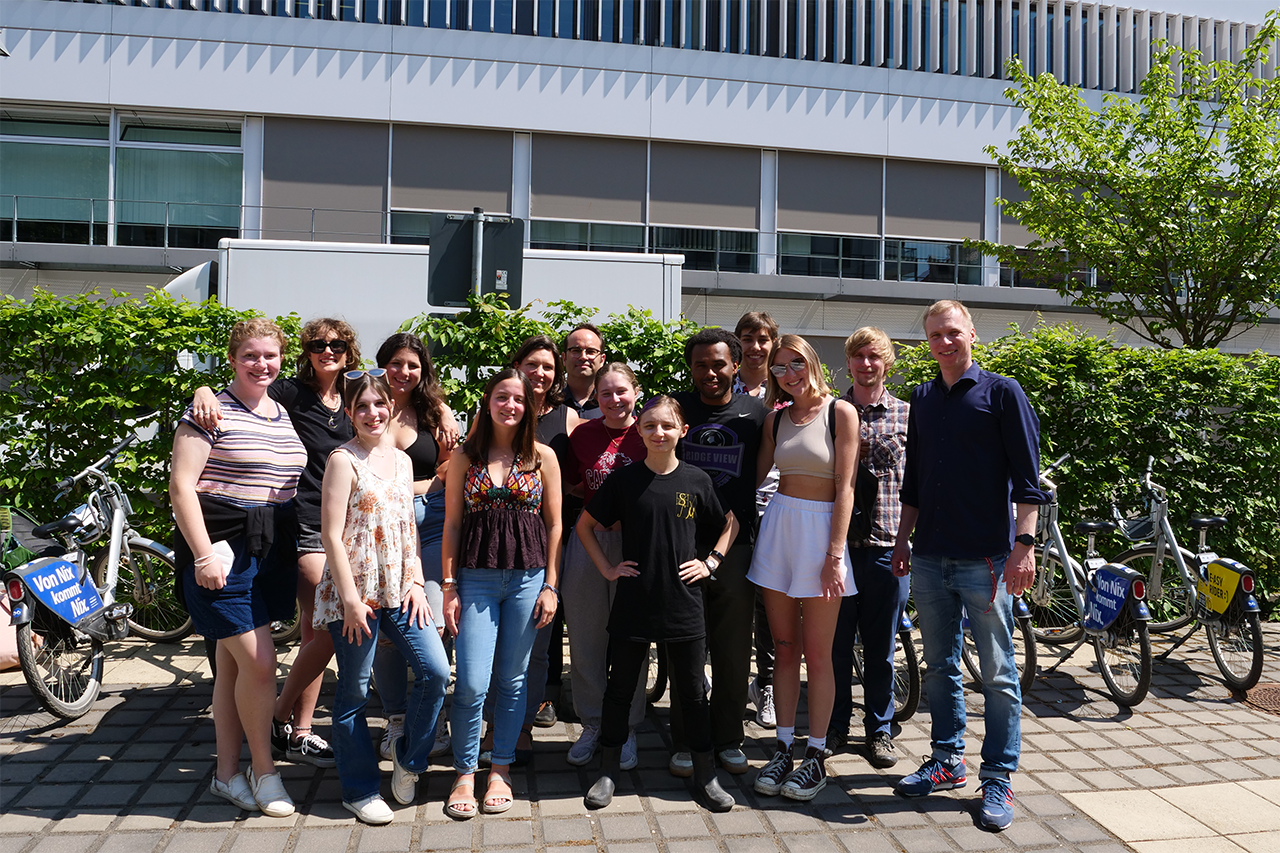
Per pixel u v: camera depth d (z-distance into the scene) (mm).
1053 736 4105
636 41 16578
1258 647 4594
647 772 3621
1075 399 5836
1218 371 5891
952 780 3465
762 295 16547
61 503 5270
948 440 3418
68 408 5207
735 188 16766
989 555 3354
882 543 3773
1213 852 3004
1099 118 10875
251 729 3184
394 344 3740
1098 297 11188
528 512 3352
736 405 3750
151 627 5289
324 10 15555
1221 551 6023
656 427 3281
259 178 15422
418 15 15891
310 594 3623
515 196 16094
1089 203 10664
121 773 3479
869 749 3777
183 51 15125
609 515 3422
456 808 3160
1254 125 9586
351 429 3750
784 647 3561
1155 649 5457
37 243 14688
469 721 3242
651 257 8086
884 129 17156
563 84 16156
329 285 7586
